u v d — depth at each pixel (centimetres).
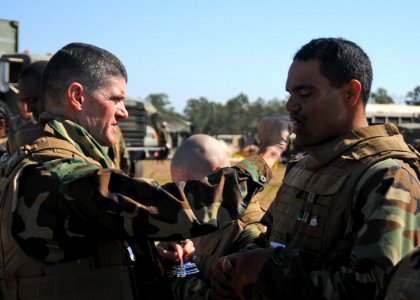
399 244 199
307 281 210
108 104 251
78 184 223
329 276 207
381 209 204
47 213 224
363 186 214
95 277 231
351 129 237
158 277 248
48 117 247
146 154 1688
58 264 227
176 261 308
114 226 223
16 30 1552
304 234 231
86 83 247
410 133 2598
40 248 225
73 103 247
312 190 233
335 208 222
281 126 260
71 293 226
